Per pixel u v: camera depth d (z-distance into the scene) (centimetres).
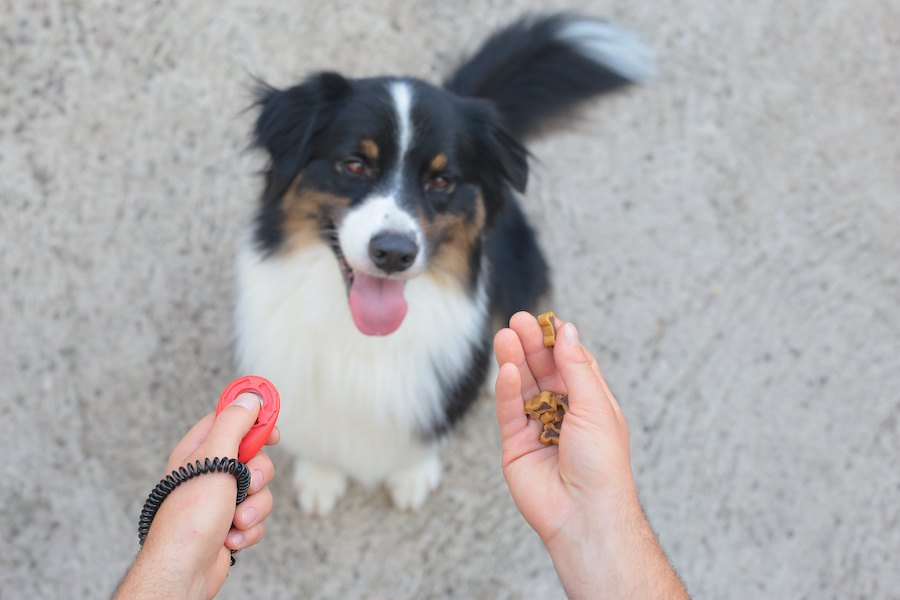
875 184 147
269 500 85
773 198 143
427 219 103
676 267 138
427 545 124
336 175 104
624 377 132
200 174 131
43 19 131
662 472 129
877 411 135
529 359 90
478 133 107
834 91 150
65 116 129
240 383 86
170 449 123
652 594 81
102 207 128
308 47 137
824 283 140
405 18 141
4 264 124
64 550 118
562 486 85
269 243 107
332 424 111
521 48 122
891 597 129
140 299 127
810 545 129
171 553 78
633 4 148
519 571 125
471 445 128
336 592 121
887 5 154
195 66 133
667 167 142
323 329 107
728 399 133
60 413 122
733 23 150
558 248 136
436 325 109
